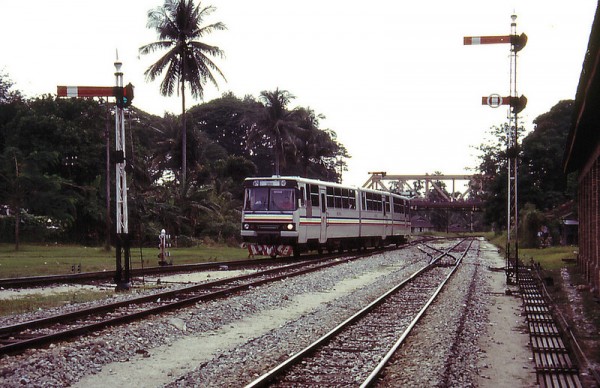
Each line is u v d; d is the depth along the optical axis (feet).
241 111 330.13
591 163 68.39
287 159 260.42
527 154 208.44
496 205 213.66
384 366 29.19
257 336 38.34
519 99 67.72
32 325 37.63
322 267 84.99
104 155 165.17
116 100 58.18
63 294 53.93
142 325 39.11
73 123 164.86
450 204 351.25
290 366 28.91
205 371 28.71
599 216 62.23
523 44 66.03
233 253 117.50
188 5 172.65
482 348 35.09
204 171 219.20
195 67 171.53
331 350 33.12
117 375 28.63
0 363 29.01
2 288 56.80
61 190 152.15
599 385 26.11
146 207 146.72
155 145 231.71
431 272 81.76
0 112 175.22
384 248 149.79
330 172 329.52
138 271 70.85
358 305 50.88
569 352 33.06
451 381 27.20
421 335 37.65
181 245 141.90
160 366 30.42
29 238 139.74
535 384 27.53
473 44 65.98
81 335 35.78
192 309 46.29
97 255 103.96
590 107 48.34
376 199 134.31
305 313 47.47
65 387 26.48
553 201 204.95
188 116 217.56
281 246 95.14
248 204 96.94
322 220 104.01
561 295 58.90
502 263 106.73
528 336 38.70
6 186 135.95
